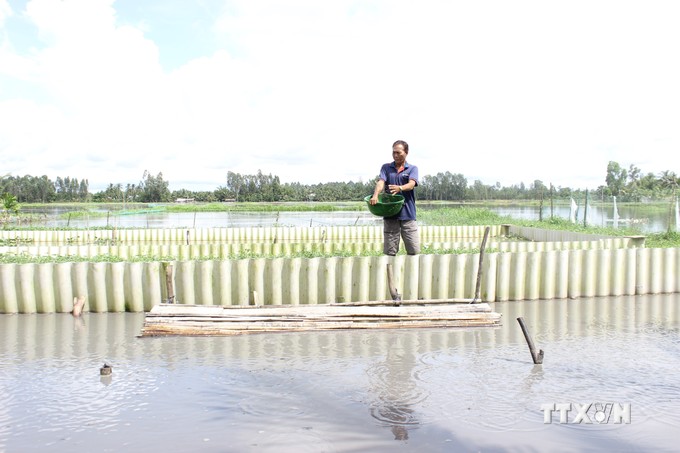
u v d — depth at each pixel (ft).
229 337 22.82
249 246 41.50
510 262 31.89
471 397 15.84
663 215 69.72
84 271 28.81
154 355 20.22
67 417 14.67
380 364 18.95
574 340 22.17
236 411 14.94
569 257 32.71
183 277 28.76
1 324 26.13
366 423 14.11
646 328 24.40
